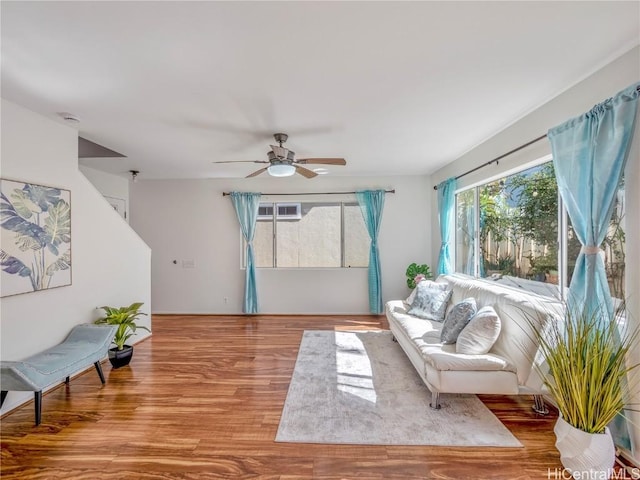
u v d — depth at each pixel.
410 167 4.84
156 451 1.93
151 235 5.60
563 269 2.50
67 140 2.90
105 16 1.45
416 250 5.43
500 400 2.51
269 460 1.85
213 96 2.30
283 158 3.04
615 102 1.77
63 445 1.99
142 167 4.64
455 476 1.73
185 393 2.65
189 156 3.98
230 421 2.24
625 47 1.77
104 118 2.71
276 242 5.58
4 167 2.34
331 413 2.32
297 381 2.85
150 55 1.78
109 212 3.50
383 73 2.02
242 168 4.73
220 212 5.55
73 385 2.80
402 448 1.95
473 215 3.99
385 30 1.59
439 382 2.26
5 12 1.41
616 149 1.78
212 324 4.88
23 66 1.87
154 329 4.59
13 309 2.39
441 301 3.53
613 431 1.86
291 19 1.50
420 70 1.99
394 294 5.46
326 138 3.29
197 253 5.58
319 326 4.70
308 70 1.97
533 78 2.11
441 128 3.04
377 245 5.39
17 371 2.09
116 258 3.61
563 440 1.71
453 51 1.79
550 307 2.26
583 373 1.64
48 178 2.71
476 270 3.90
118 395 2.62
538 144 2.59
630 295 1.79
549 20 1.54
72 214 2.96
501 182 3.40
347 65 1.92
